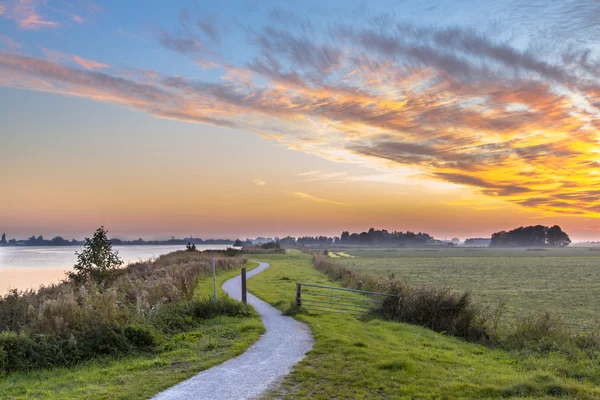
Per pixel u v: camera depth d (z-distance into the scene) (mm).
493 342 19203
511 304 33656
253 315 21703
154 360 13672
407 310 22750
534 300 36031
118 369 12836
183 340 16344
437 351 16141
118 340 14812
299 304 24406
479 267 81562
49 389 11156
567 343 17406
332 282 40500
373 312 24062
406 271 69438
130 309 17844
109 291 18422
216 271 48406
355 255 140125
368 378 11797
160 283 23547
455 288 45312
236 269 56094
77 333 14664
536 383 11867
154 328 16547
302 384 11336
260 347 15344
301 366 12859
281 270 56219
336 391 10852
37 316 15789
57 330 14750
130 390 10852
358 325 20328
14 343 13531
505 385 11898
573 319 27094
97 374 12375
